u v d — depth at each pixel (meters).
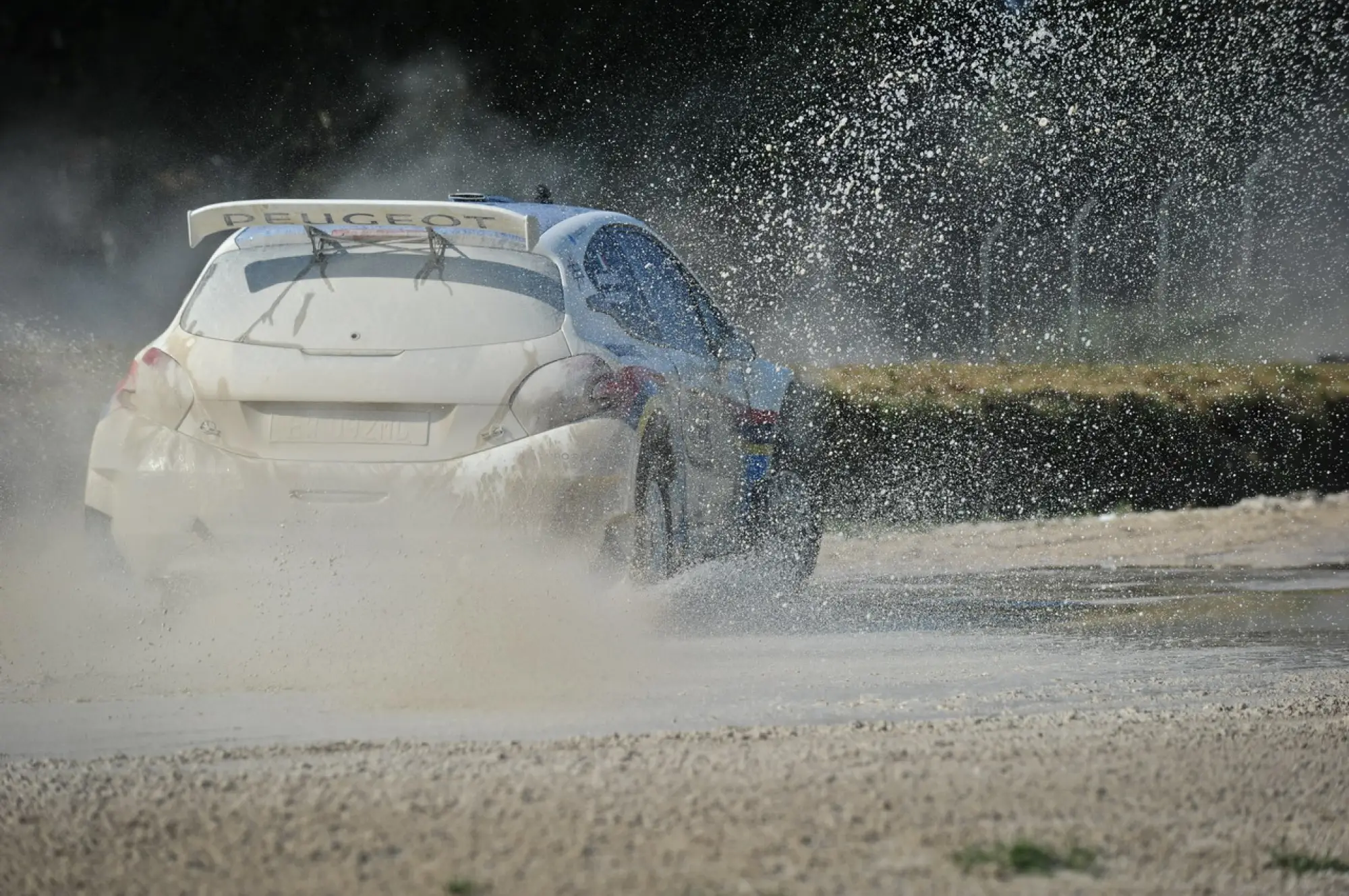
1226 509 51.81
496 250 22.69
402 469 21.19
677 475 24.09
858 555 42.31
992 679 20.78
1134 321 83.75
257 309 22.25
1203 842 11.66
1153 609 30.30
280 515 21.27
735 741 15.15
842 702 18.47
